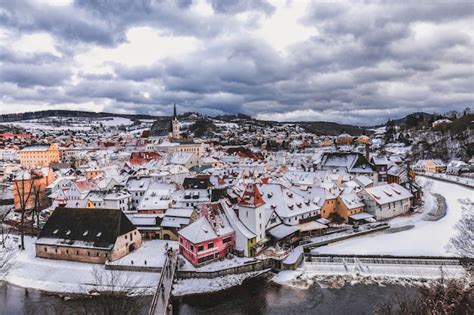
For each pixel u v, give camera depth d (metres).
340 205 109.00
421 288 65.31
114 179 139.00
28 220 116.62
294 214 96.88
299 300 65.75
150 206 107.44
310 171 148.88
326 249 86.50
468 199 134.50
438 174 195.50
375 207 110.06
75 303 65.94
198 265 75.69
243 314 61.75
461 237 89.38
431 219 111.06
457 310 45.97
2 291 71.25
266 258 79.00
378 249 86.00
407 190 124.81
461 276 68.75
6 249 91.62
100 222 85.25
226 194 109.69
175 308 64.00
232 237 82.94
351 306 63.22
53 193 138.12
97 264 80.88
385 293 67.31
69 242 83.31
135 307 60.25
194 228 79.94
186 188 119.25
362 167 157.75
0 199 143.75
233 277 73.75
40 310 64.25
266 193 102.81
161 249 87.56
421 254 82.19
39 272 78.12
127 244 84.81
